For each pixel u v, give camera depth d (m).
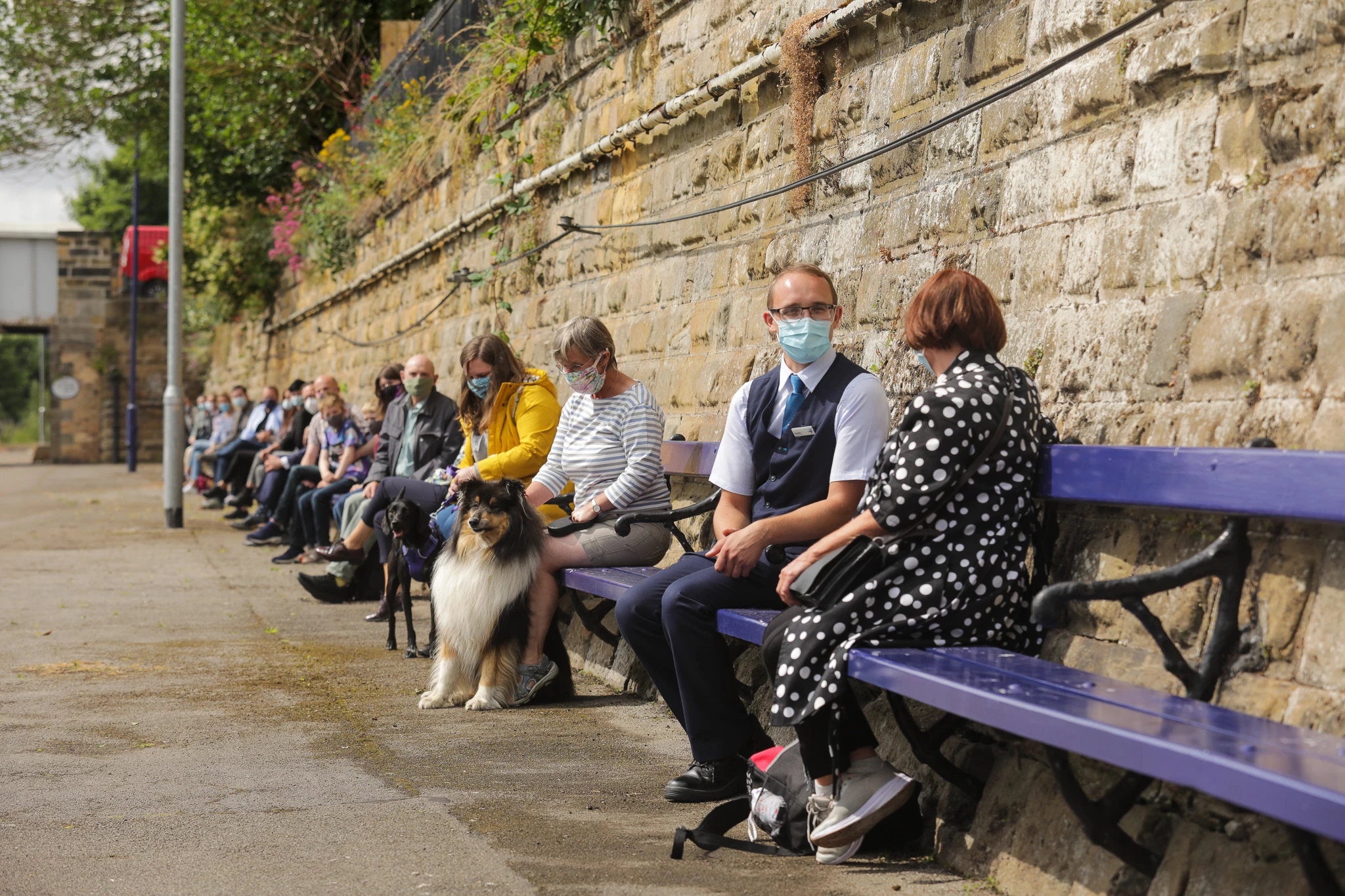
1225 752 2.03
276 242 20.11
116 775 3.97
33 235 39.16
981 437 3.01
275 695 5.31
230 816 3.53
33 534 13.11
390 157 13.95
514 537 5.09
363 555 8.03
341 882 2.96
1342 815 1.75
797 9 5.51
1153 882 2.56
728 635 3.82
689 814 3.61
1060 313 3.69
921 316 3.23
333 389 11.18
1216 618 2.68
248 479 15.08
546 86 8.84
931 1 4.60
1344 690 2.42
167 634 6.91
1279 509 2.43
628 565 5.28
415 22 17.05
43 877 2.98
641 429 5.21
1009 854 2.97
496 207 9.80
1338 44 2.82
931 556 3.04
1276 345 2.84
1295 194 2.88
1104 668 3.01
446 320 11.52
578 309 8.15
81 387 39.84
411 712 5.02
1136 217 3.41
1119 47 3.54
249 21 19.38
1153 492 2.75
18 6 22.61
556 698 5.29
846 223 5.06
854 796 3.12
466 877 3.01
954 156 4.37
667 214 6.87
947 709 2.62
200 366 36.53
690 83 6.57
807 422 3.78
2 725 4.67
